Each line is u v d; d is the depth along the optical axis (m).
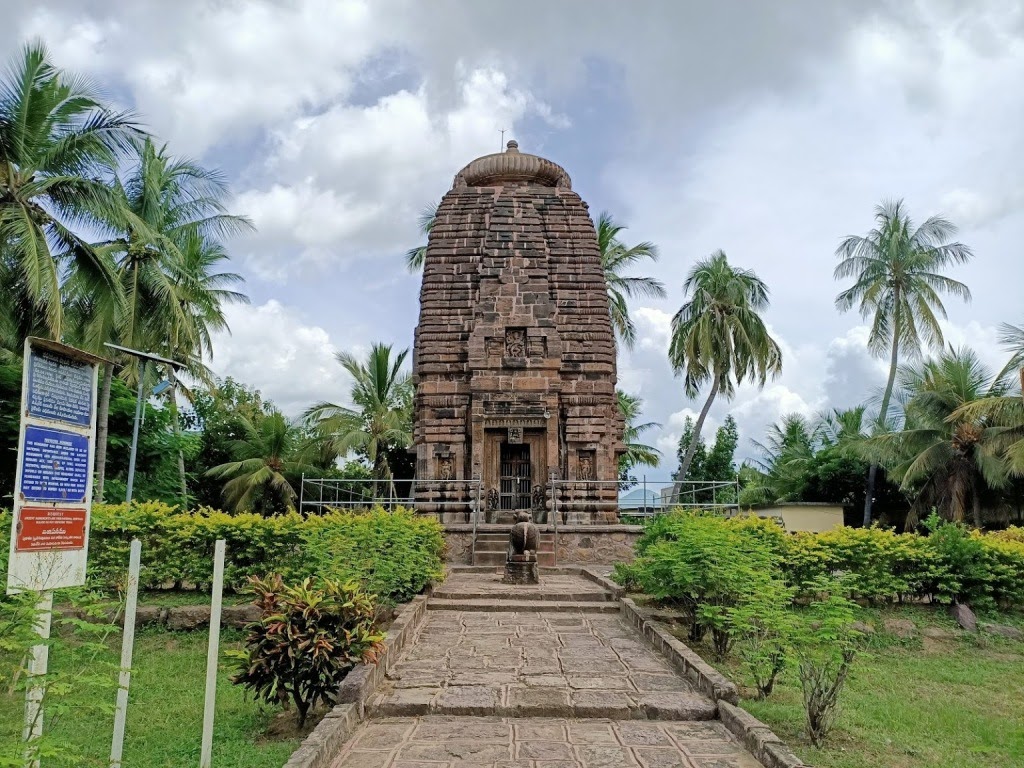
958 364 31.00
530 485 21.73
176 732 8.20
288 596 8.45
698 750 7.08
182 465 33.53
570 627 11.98
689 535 11.50
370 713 8.04
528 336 22.05
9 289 20.38
